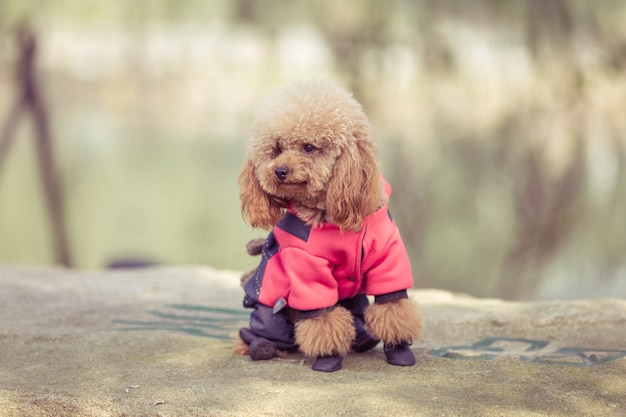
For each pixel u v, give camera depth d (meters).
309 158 2.82
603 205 10.10
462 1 10.21
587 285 9.98
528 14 10.28
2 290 4.75
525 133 10.25
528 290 10.06
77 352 3.37
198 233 11.73
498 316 3.82
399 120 10.29
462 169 10.26
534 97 10.34
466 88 10.30
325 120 2.80
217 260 11.62
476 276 10.16
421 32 10.23
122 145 11.98
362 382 2.84
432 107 10.26
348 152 2.80
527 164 10.20
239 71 11.18
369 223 2.96
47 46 11.52
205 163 11.76
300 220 3.00
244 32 10.84
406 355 3.10
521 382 2.82
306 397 2.66
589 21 10.34
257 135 2.92
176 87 11.69
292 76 10.68
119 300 4.49
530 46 10.34
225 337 3.61
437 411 2.50
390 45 10.27
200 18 11.23
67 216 11.53
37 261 11.55
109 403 2.67
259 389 2.76
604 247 10.02
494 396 2.66
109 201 11.86
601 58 10.37
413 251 10.22
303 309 2.96
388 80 10.30
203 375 3.00
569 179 10.18
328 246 2.93
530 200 10.17
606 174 10.23
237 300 4.51
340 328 2.97
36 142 11.32
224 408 2.58
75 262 11.63
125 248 11.69
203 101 11.54
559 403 2.59
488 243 10.20
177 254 11.61
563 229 10.07
